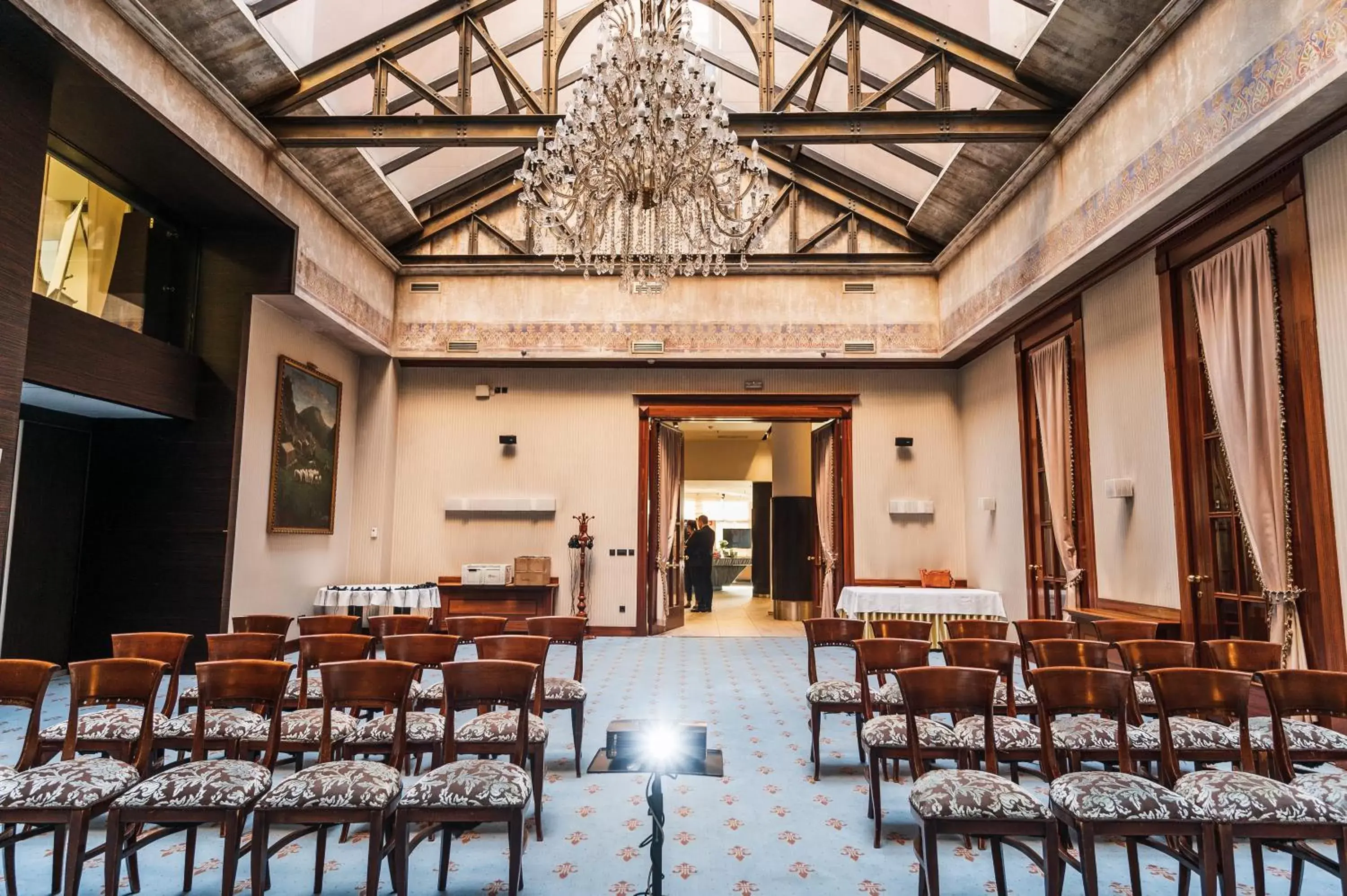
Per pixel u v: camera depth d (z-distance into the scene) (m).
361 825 3.80
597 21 8.10
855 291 10.43
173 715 4.59
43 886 3.12
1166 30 5.49
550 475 10.55
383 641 4.56
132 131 5.88
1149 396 6.39
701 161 5.52
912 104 8.38
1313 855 2.87
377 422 10.24
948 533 10.47
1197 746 3.63
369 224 9.47
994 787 2.84
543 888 3.12
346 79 7.09
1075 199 6.85
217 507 7.34
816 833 3.69
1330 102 4.33
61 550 7.16
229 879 2.75
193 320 7.58
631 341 10.34
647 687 6.95
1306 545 4.79
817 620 5.16
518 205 10.46
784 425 13.20
